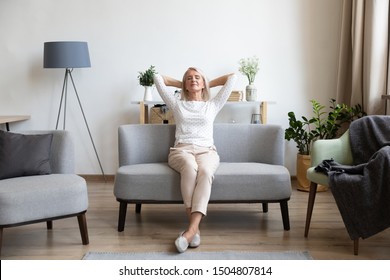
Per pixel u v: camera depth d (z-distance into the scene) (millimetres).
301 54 4449
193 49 4465
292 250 2533
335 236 2797
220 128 3271
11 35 4496
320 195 3945
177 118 3150
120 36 4477
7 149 2703
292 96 4496
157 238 2758
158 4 4438
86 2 4449
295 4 4402
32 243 2676
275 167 3006
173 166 2908
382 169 2361
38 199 2416
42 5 4457
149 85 4246
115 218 3213
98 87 4543
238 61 4461
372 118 2924
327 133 4023
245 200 2855
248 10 4418
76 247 2600
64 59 4043
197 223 2576
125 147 3143
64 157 2918
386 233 2863
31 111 4570
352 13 4043
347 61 4211
